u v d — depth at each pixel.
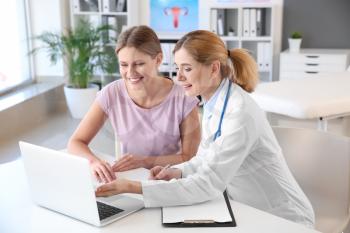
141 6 6.48
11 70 5.87
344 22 6.07
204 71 1.63
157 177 1.69
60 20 6.20
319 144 2.13
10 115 5.05
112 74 5.81
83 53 5.64
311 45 6.23
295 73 5.82
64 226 1.45
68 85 5.83
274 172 1.77
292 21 6.20
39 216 1.53
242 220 1.46
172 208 1.54
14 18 5.94
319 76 4.08
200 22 6.38
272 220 1.46
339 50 5.98
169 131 2.16
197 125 2.16
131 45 1.95
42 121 5.57
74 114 5.70
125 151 2.24
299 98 3.22
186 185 1.56
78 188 1.44
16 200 1.66
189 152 2.13
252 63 1.74
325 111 3.11
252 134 1.64
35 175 1.57
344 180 2.03
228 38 6.09
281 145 2.23
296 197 1.81
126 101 2.17
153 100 2.14
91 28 5.85
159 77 2.17
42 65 6.33
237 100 1.66
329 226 1.97
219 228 1.40
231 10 6.22
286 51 5.98
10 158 4.28
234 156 1.61
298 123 4.18
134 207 1.55
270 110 3.28
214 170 1.59
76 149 2.12
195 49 1.61
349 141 2.01
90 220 1.45
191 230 1.39
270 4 5.93
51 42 5.69
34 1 6.15
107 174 1.86
